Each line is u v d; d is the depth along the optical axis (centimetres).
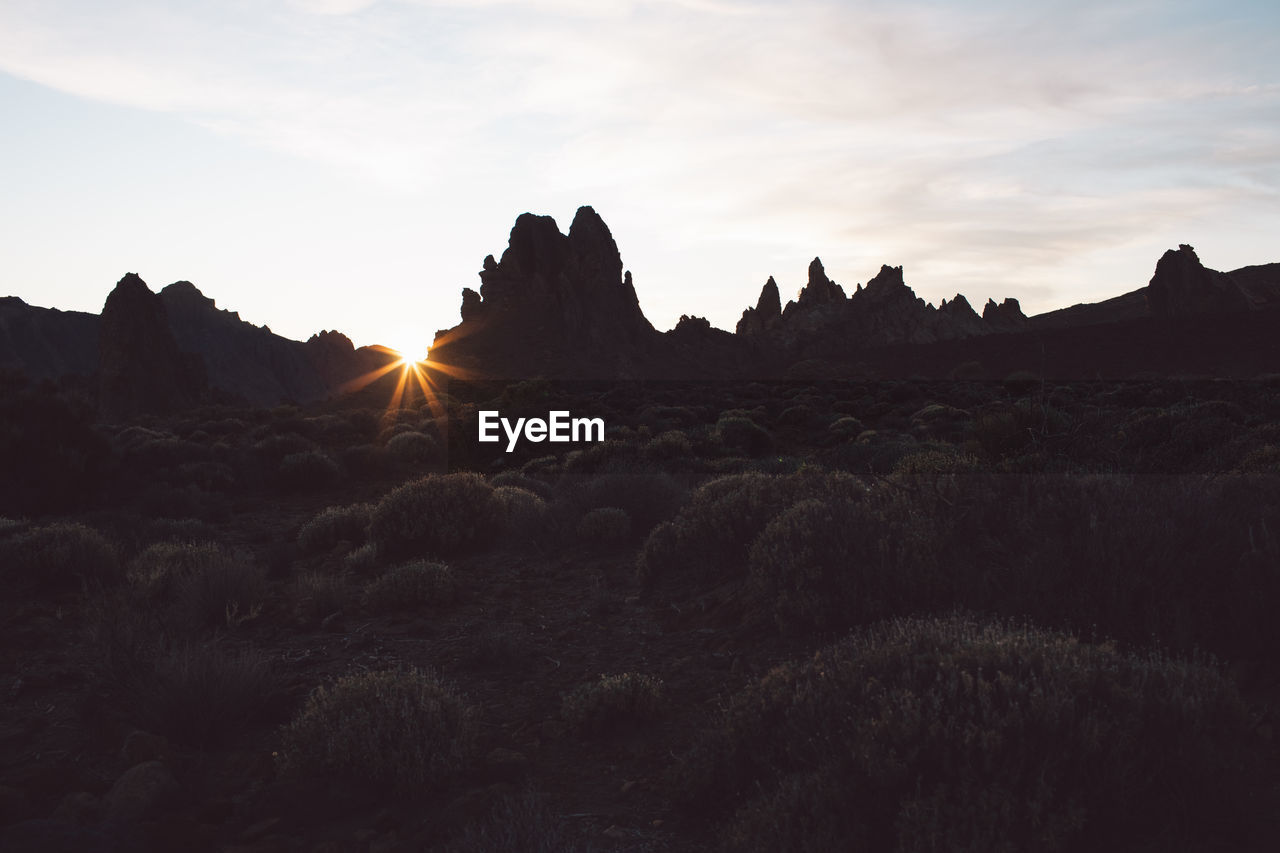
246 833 399
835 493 852
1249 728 377
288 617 816
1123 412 1423
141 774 440
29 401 1767
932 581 622
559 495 1338
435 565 907
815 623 633
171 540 1230
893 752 331
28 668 669
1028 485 708
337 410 5741
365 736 451
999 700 359
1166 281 12975
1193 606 534
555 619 807
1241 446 1016
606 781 456
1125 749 334
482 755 490
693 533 876
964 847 299
